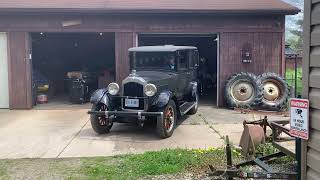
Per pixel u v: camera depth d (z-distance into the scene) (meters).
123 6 12.46
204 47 17.22
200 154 6.50
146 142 7.81
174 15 12.38
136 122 8.39
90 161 6.44
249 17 12.39
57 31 12.42
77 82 13.70
